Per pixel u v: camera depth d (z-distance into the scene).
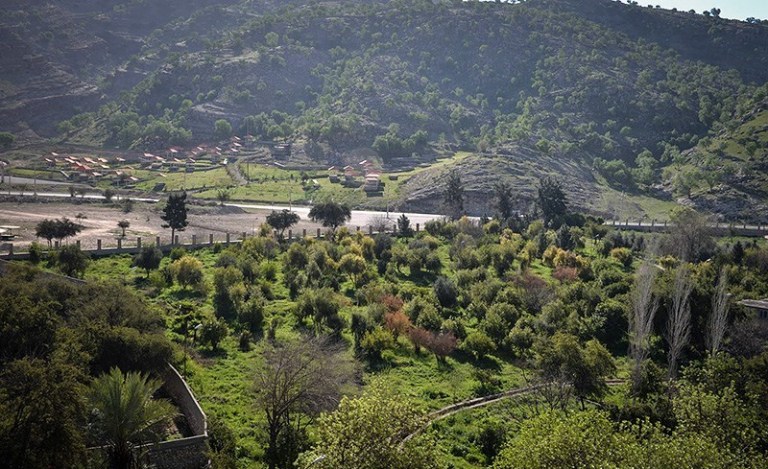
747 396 54.19
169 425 49.31
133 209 155.88
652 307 74.75
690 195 195.88
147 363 53.84
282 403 50.78
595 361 60.56
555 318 80.38
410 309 78.44
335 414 40.03
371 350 68.19
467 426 55.44
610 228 143.12
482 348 71.19
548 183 148.75
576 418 41.84
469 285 92.38
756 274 103.81
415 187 192.12
